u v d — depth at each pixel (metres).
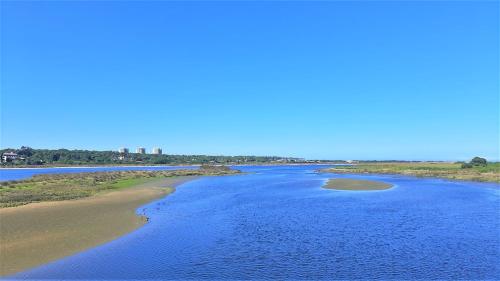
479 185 64.69
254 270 17.22
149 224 27.42
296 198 44.72
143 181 75.81
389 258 19.02
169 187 61.19
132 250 20.27
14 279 15.67
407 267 17.66
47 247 20.44
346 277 16.33
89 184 60.88
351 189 56.81
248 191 54.97
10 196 41.31
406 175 102.44
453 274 16.64
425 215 31.47
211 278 16.09
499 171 87.06
